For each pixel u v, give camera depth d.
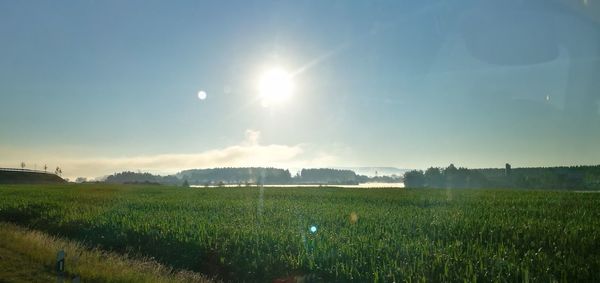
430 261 15.07
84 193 58.25
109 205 38.22
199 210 33.97
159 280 14.50
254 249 18.39
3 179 146.12
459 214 28.44
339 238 19.38
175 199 46.81
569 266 14.12
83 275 14.36
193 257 18.70
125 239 22.61
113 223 25.30
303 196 53.75
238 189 79.56
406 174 146.12
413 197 49.28
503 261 14.50
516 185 109.81
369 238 19.22
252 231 21.12
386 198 47.75
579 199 42.06
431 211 31.52
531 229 21.09
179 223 24.70
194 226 23.62
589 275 13.53
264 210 33.53
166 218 27.08
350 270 14.83
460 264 14.76
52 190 67.56
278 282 15.50
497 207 34.53
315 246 17.67
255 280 16.08
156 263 18.14
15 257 16.50
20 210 34.56
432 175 139.38
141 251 20.89
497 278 13.09
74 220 27.98
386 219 26.48
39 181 159.62
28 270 14.71
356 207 35.94
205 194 59.19
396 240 18.64
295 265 16.12
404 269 14.41
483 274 13.66
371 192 62.69
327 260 16.05
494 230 21.11
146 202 41.66
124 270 15.23
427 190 69.94
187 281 15.39
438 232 20.84
